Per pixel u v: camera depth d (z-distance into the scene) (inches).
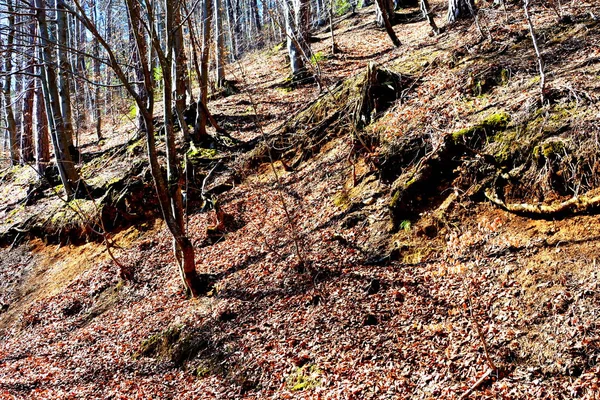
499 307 269.9
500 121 352.8
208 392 297.9
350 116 517.3
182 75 642.2
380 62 619.2
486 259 302.2
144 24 359.6
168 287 436.5
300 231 425.4
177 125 702.5
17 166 808.9
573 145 298.8
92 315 446.0
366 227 385.7
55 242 578.2
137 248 510.0
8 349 426.0
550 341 237.5
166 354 347.3
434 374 249.0
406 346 273.4
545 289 261.9
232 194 542.0
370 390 251.8
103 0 994.7
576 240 274.5
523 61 418.6
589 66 363.9
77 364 368.8
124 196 561.9
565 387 216.7
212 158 605.9
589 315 237.0
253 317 345.7
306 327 314.7
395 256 347.3
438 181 364.8
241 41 1290.6
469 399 227.5
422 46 591.8
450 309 285.4
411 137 409.7
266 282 377.4
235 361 313.4
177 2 391.2
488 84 421.1
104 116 1100.5
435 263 323.9
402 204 368.2
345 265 357.7
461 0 615.8
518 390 223.1
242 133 668.7
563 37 425.1
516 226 308.5
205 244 479.2
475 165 346.3
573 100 331.3
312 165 519.8
